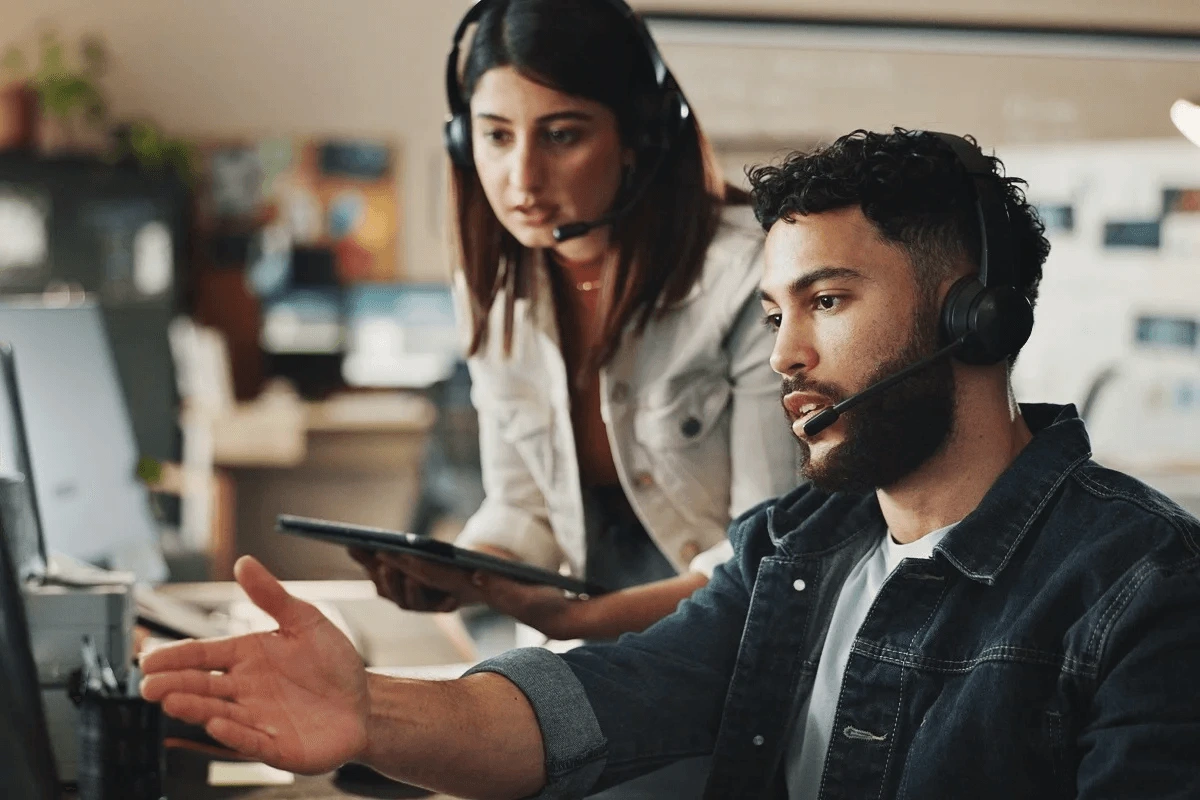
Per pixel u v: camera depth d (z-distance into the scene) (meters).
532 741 1.04
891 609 1.04
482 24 1.46
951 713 0.98
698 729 1.15
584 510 1.71
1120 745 0.88
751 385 1.58
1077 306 2.98
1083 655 0.93
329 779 1.37
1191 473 2.84
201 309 6.47
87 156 5.89
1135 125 2.99
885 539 1.12
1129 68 2.98
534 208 1.47
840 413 0.99
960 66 2.96
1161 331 2.93
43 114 6.17
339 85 6.65
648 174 1.52
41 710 0.94
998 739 0.95
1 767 0.89
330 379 6.31
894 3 2.92
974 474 1.03
